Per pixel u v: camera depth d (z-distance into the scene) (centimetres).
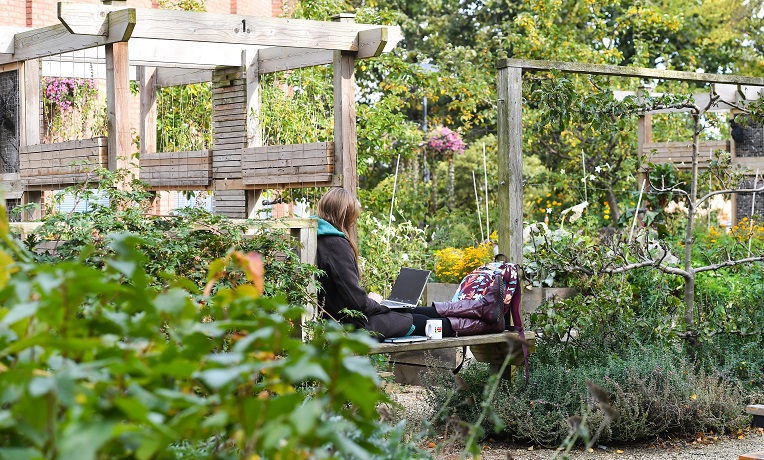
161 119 1030
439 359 728
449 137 1939
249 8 1473
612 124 715
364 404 152
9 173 795
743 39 2416
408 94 1822
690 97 727
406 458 232
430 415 555
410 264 1046
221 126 872
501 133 618
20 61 772
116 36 611
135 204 510
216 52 845
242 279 469
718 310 711
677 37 2398
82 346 142
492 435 567
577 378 582
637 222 920
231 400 147
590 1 1869
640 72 698
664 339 669
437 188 2016
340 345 147
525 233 865
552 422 551
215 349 376
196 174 886
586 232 962
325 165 735
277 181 791
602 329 671
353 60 719
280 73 979
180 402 150
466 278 577
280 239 498
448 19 2723
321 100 1134
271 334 153
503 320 562
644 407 570
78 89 890
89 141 675
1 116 800
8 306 161
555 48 1797
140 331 157
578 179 1584
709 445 559
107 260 157
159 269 441
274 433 134
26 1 1071
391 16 1379
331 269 519
